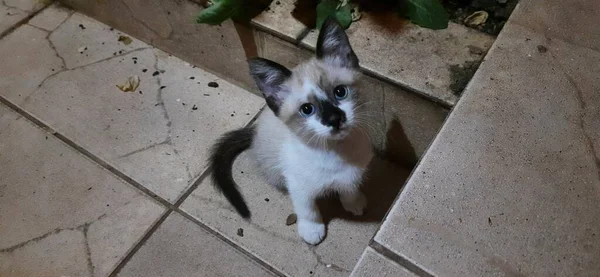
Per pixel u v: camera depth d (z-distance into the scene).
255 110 0.48
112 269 0.39
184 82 0.51
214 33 0.46
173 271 0.39
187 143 0.46
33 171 0.45
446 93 0.36
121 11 0.53
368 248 0.28
